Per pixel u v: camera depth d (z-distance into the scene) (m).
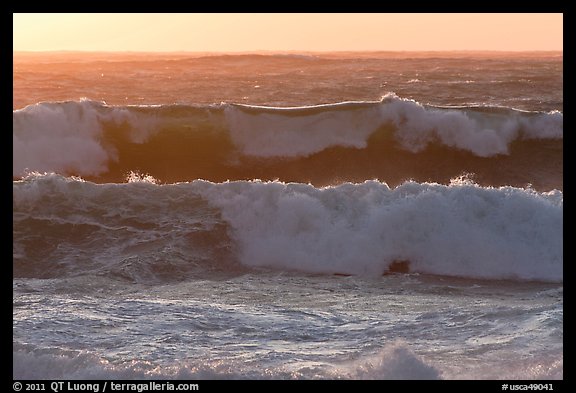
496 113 71.12
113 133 69.06
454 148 70.00
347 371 23.45
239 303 32.34
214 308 30.70
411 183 44.06
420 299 33.88
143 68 191.75
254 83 145.50
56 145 67.81
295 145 69.00
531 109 101.44
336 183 67.00
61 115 68.62
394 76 164.62
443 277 38.84
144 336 26.80
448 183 67.88
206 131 69.31
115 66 196.62
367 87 132.12
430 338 26.91
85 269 38.28
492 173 68.94
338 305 32.34
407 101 70.56
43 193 44.28
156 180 67.31
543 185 67.44
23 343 25.50
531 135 70.81
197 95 122.00
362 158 68.94
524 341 26.14
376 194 43.47
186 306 30.81
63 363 23.97
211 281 37.22
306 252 40.91
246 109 69.88
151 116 69.62
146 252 40.03
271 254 40.94
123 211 43.47
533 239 40.84
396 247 40.84
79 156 68.00
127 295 33.56
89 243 41.03
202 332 27.47
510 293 35.81
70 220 42.66
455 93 121.50
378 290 35.91
